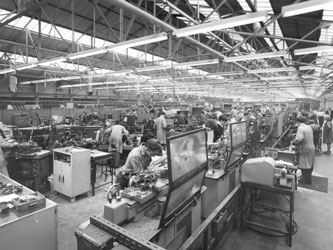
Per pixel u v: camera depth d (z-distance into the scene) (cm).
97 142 515
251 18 314
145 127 724
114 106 1373
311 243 264
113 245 117
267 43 741
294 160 394
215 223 213
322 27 421
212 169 295
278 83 1338
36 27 744
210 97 2850
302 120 452
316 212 336
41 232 186
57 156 387
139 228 161
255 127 464
